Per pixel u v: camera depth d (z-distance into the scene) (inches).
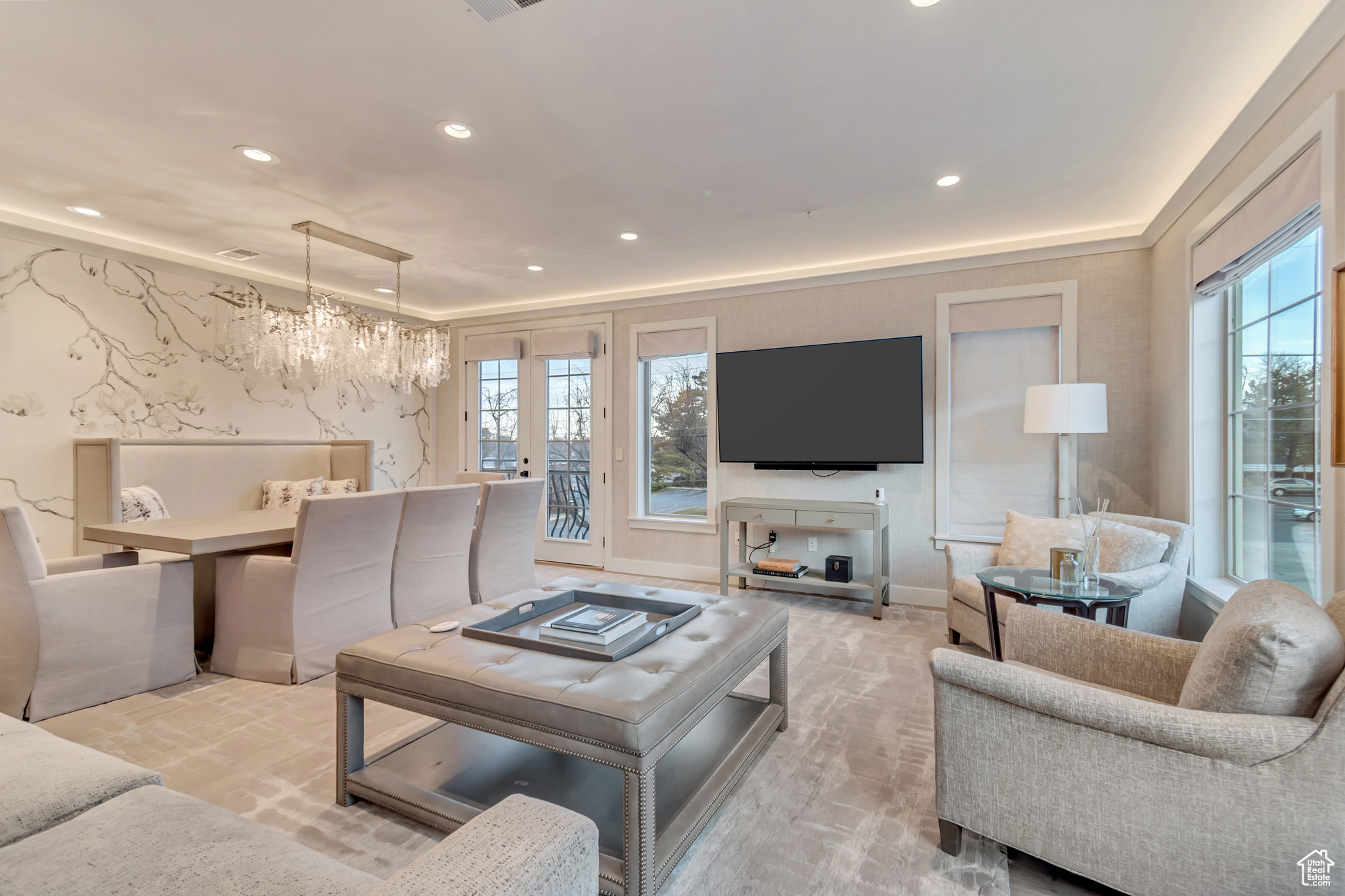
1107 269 141.8
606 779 71.6
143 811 34.9
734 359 180.1
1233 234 93.1
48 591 93.1
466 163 108.0
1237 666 47.4
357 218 134.3
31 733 43.9
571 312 212.7
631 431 202.2
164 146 101.6
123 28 72.4
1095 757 52.9
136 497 139.6
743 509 167.5
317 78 82.9
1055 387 118.0
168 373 160.2
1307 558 83.5
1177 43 76.5
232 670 111.0
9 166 108.9
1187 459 112.7
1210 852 48.1
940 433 158.1
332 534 110.0
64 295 141.3
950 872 60.0
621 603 94.3
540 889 26.6
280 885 29.3
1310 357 82.0
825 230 143.3
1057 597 89.9
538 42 75.7
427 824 65.9
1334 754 44.1
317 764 79.7
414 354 163.8
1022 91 86.8
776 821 68.2
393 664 67.8
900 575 163.9
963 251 155.5
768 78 83.7
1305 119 73.0
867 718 94.3
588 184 117.3
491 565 146.6
